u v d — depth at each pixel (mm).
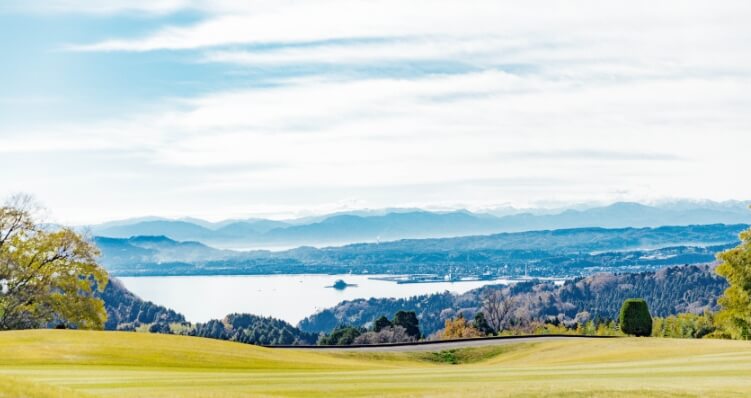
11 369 36219
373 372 36844
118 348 45188
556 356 56062
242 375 34781
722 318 68375
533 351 60125
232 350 50469
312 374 35625
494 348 63188
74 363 39875
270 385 30234
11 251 66938
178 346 49000
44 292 66812
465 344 65688
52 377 32375
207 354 46531
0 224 67500
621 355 50750
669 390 25641
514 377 32406
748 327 66125
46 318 67250
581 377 31703
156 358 43281
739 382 28188
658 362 38594
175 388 28766
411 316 115562
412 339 114125
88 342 46750
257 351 52469
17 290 66250
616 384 27656
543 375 33031
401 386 29609
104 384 29797
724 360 38094
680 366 35562
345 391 28344
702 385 27172
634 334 66250
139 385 29641
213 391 27281
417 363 59250
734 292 67312
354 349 63938
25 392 22891
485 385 28562
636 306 66250
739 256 66312
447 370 37594
